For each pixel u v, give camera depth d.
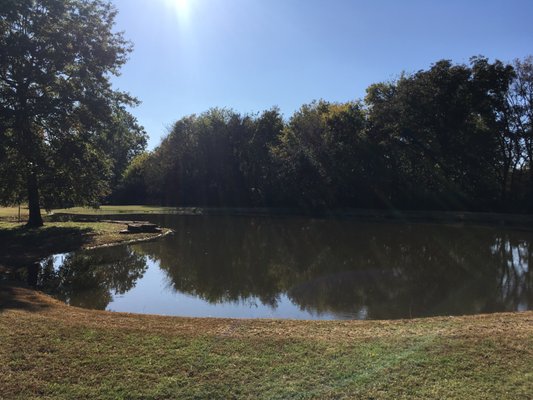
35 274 15.23
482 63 39.28
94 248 20.97
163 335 6.96
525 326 7.20
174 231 29.69
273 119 58.59
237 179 59.66
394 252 20.69
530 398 4.80
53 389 5.26
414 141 43.75
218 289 13.77
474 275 15.50
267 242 24.45
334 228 31.92
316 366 5.70
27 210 46.56
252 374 5.54
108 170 28.69
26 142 23.12
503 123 40.06
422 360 5.76
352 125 47.12
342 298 12.39
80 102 25.02
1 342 6.57
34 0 23.39
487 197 41.94
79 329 7.24
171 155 63.75
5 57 22.14
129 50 26.67
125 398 5.08
